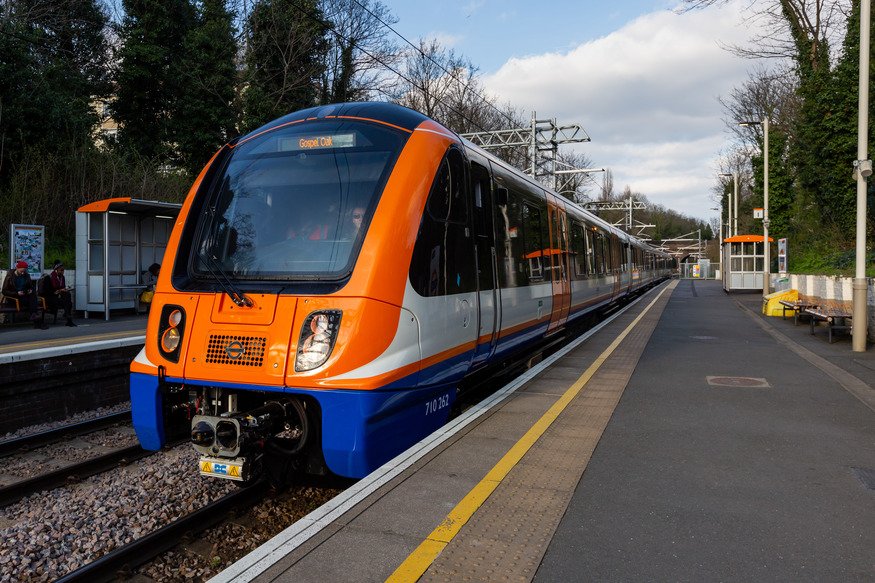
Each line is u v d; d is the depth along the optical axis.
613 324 15.44
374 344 4.73
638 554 3.37
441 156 5.88
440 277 5.63
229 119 29.05
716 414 6.37
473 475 4.46
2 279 17.00
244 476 4.67
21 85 22.14
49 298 15.19
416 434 5.40
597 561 3.29
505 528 3.64
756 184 35.62
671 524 3.76
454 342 5.86
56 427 8.58
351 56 30.48
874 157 23.05
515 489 4.24
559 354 10.23
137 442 7.73
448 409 6.00
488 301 6.79
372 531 3.54
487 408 6.39
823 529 3.70
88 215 16.97
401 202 5.26
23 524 5.26
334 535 3.49
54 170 21.75
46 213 21.48
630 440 5.45
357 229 5.14
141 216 17.75
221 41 28.70
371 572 3.09
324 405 4.60
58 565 4.62
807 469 4.75
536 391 7.30
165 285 5.41
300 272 5.11
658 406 6.68
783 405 6.77
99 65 32.59
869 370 8.84
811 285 16.09
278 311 4.83
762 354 10.35
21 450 7.27
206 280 5.33
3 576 4.45
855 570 3.21
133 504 5.67
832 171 25.22
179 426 5.44
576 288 12.20
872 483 4.46
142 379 5.18
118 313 18.20
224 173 5.95
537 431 5.59
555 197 11.16
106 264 16.62
